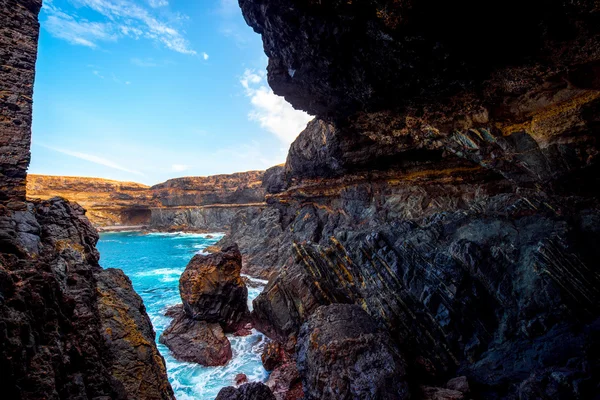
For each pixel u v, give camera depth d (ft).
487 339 33.68
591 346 26.76
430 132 43.98
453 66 28.76
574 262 32.71
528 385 25.39
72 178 254.88
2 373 11.79
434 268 40.37
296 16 27.96
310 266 52.65
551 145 34.40
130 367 22.43
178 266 118.21
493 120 36.45
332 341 32.60
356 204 80.79
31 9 29.32
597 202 36.19
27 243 24.02
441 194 61.77
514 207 41.81
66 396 14.98
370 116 44.55
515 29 23.67
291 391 38.27
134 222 288.51
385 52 28.73
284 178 109.60
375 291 43.29
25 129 27.91
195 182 241.96
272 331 54.49
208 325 53.47
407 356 36.50
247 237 120.37
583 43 23.45
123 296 28.91
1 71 26.76
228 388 31.94
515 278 35.37
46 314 17.06
